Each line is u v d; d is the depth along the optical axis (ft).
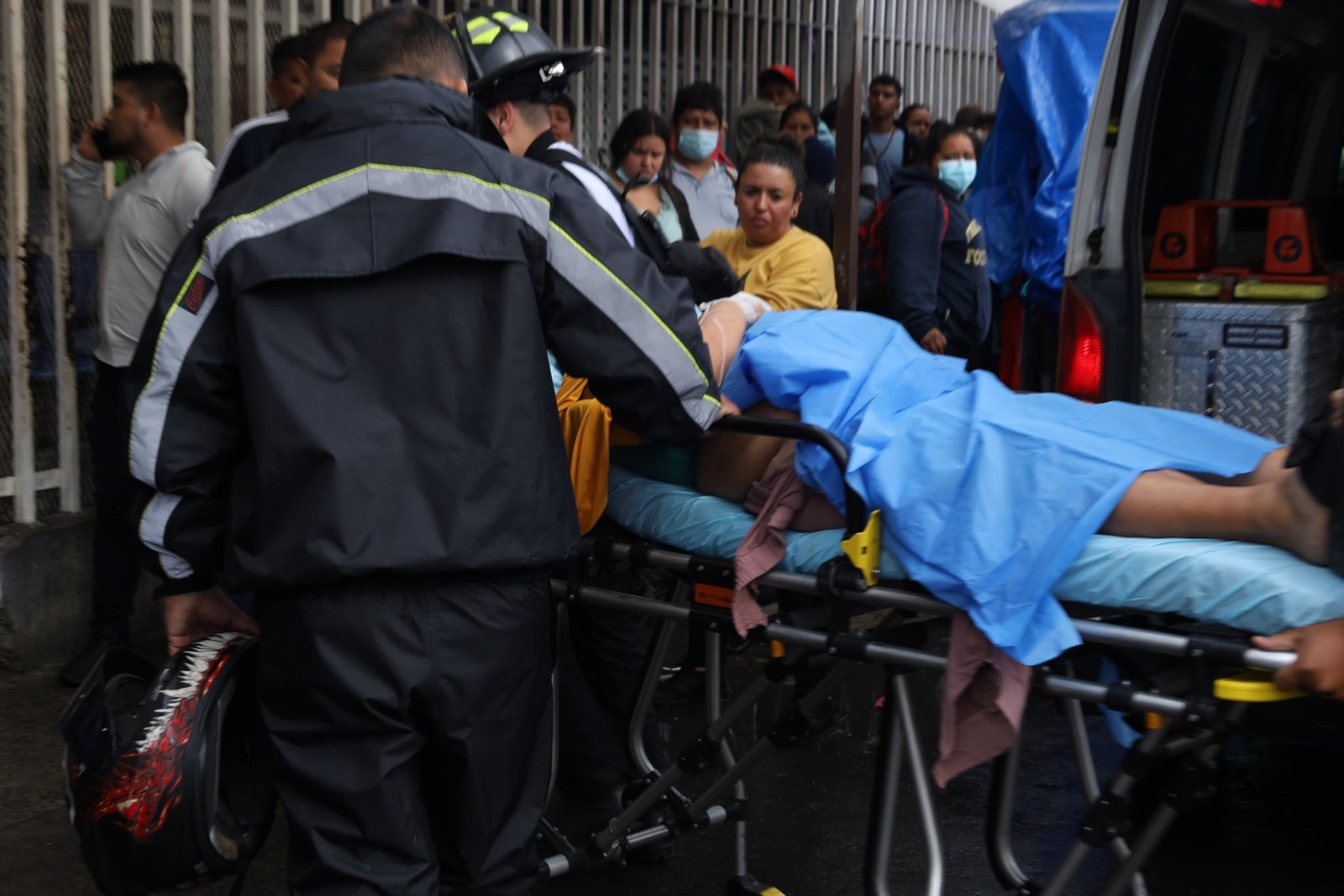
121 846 7.36
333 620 6.84
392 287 6.92
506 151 7.36
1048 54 18.88
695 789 12.39
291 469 6.76
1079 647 7.61
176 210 13.83
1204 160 14.32
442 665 6.95
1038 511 7.22
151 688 7.67
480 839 7.29
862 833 11.65
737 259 14.16
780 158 13.60
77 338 15.71
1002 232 19.24
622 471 9.75
